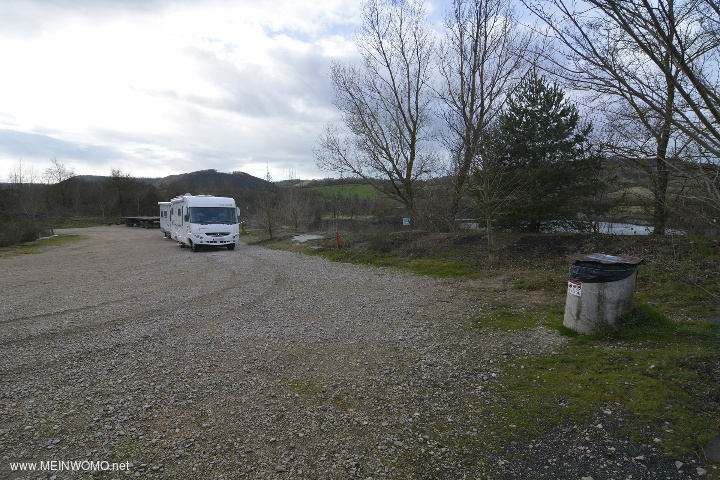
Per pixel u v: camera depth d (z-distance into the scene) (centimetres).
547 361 487
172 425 369
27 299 935
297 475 298
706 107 285
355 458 318
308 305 849
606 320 547
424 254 1473
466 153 1456
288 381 465
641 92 333
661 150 409
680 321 582
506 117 1452
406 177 2173
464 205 1770
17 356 555
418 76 2064
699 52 320
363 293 962
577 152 1292
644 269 858
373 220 2916
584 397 394
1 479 293
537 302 790
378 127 2114
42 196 4706
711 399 369
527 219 1489
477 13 1703
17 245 2533
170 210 2861
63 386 456
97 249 2289
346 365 511
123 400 420
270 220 2856
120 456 322
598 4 285
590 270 553
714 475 280
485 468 303
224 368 506
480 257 1307
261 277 1234
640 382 409
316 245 2070
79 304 877
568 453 316
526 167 1390
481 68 1744
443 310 773
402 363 512
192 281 1179
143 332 664
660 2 266
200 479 294
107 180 6638
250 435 352
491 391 423
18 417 386
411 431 355
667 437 325
